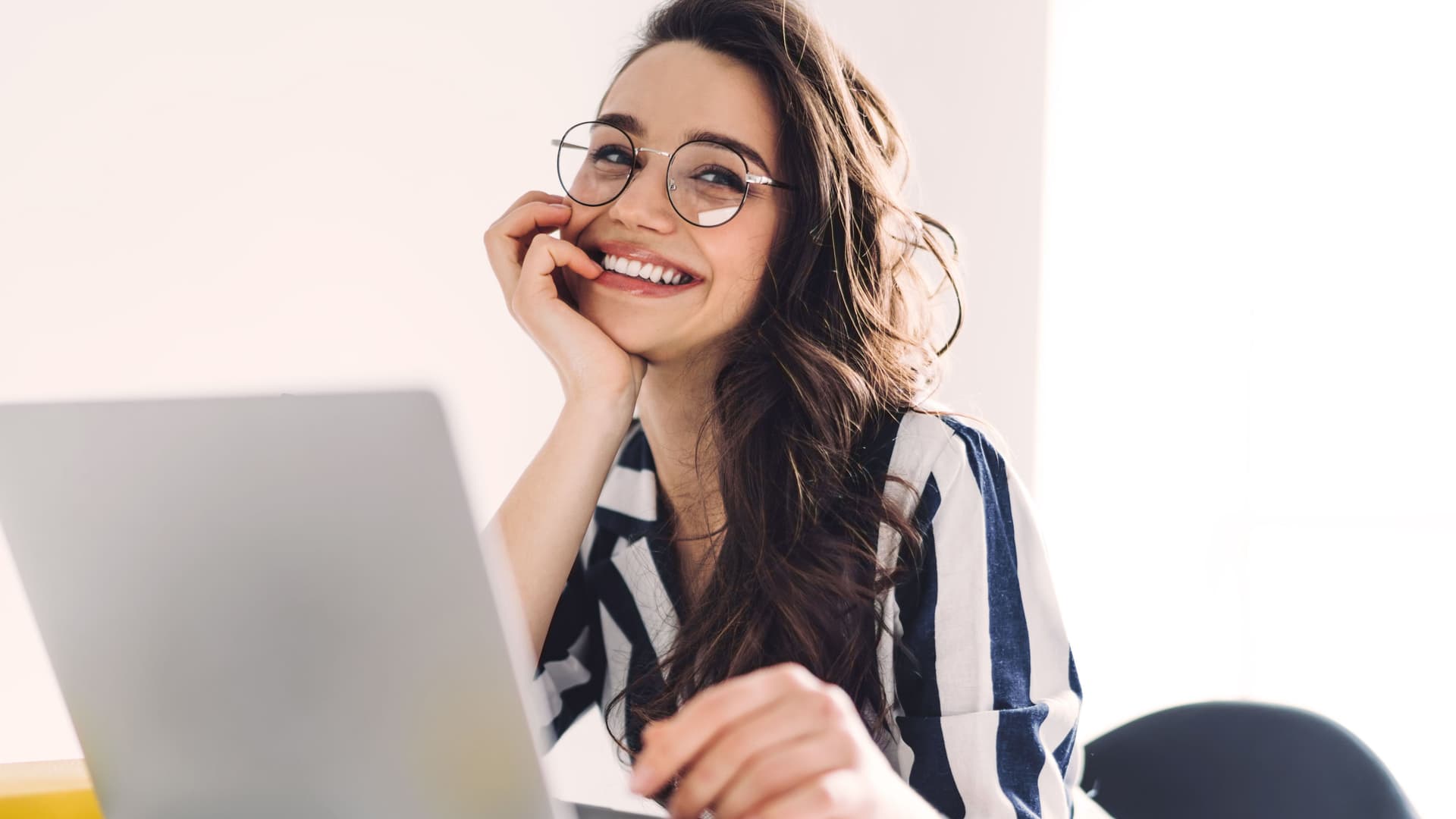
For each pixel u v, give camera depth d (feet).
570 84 6.95
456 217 6.88
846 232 3.71
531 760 1.90
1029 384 7.62
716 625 3.50
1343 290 9.29
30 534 2.04
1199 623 9.36
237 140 6.66
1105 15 8.50
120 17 6.52
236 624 1.97
